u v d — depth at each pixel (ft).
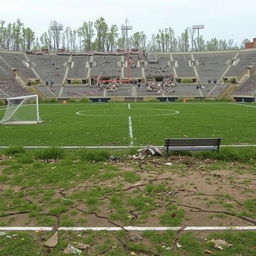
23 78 245.45
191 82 264.93
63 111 142.00
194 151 48.26
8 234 24.02
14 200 30.25
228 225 25.14
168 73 273.54
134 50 325.42
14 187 33.88
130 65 285.02
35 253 21.62
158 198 30.45
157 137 69.87
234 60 279.69
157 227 24.89
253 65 257.75
